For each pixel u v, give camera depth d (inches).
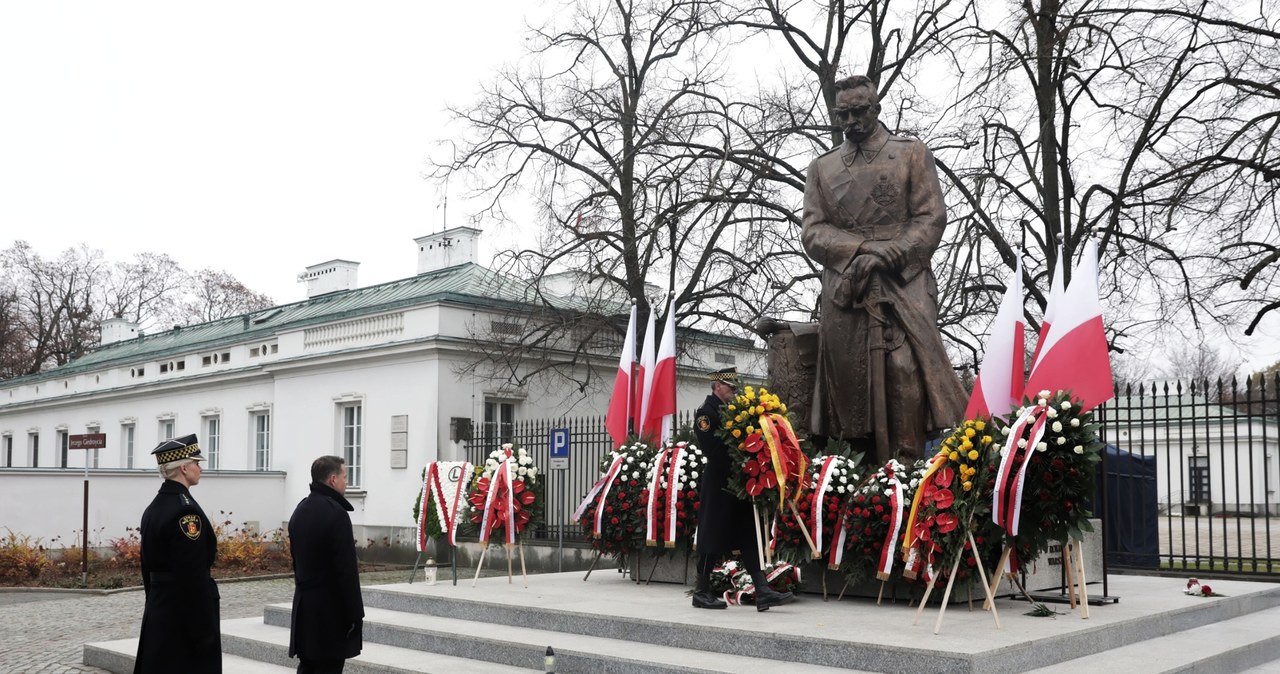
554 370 1070.4
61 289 2335.1
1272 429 1566.2
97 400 1519.4
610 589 440.1
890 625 320.5
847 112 423.2
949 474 322.0
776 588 374.0
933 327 407.2
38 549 867.4
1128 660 301.3
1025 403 334.6
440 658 359.3
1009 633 303.6
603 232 978.7
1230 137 753.6
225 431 1243.8
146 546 277.7
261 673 381.7
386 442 1025.5
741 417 354.6
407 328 1016.2
